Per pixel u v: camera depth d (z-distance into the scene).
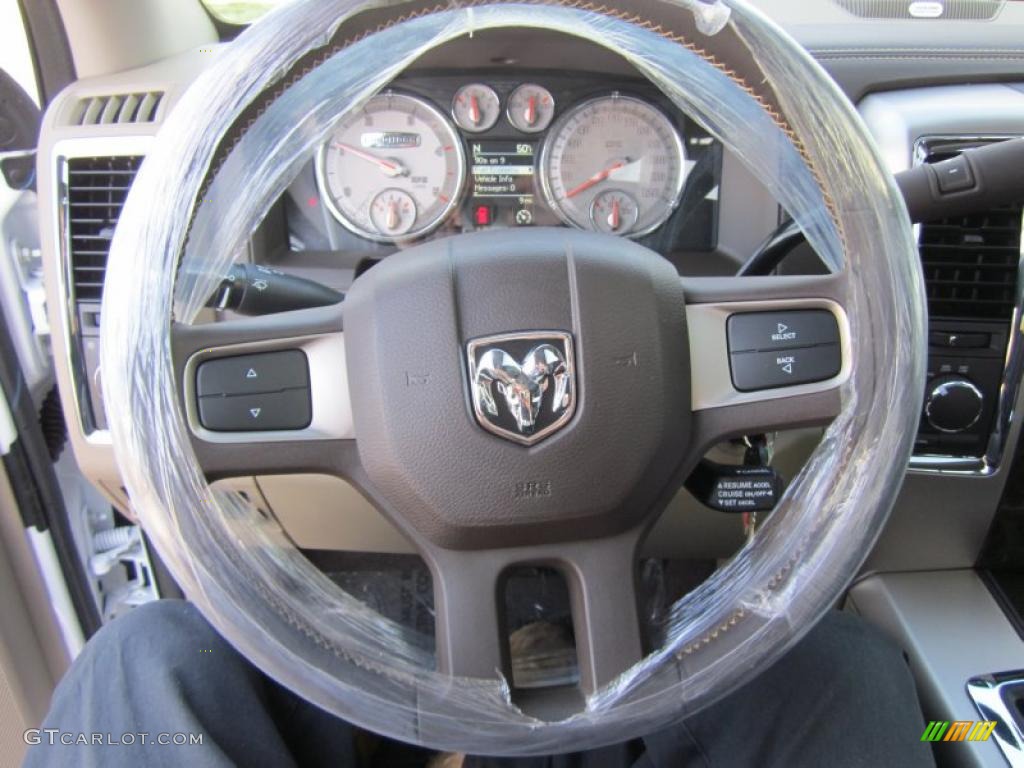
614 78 1.18
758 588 0.80
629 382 0.74
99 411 1.15
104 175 1.09
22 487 1.26
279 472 0.77
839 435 0.79
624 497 0.74
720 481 0.84
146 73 1.16
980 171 0.84
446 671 0.76
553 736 0.76
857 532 0.78
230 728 0.87
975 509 1.17
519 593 1.42
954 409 1.11
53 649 1.42
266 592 0.76
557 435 0.72
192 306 0.78
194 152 0.71
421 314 0.73
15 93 1.20
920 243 1.06
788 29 1.25
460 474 0.73
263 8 1.34
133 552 1.47
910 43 1.22
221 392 0.75
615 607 0.76
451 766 1.12
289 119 0.77
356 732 1.11
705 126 0.84
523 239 0.76
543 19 0.75
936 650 1.11
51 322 1.12
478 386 0.72
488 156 1.20
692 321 0.78
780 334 0.78
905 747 0.87
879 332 0.77
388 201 1.20
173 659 0.88
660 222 1.22
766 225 1.19
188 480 0.72
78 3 1.12
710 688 0.78
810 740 0.87
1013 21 1.25
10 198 1.17
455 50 1.14
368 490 0.77
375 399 0.74
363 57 0.76
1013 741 0.99
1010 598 1.19
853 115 0.76
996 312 1.08
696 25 0.74
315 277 1.19
